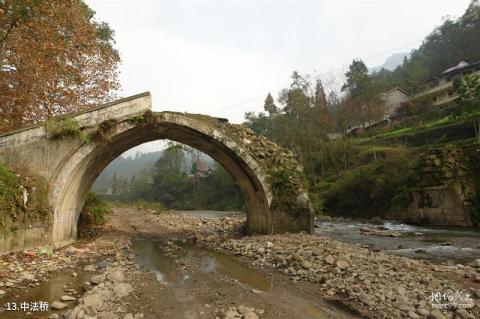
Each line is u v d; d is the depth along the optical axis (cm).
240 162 1608
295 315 643
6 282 811
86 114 1312
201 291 800
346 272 879
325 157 5284
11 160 1177
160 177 9762
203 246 1530
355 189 3791
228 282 884
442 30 7875
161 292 788
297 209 1575
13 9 1405
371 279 813
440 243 1677
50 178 1217
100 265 1044
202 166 9781
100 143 1335
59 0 1606
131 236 1878
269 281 891
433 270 920
